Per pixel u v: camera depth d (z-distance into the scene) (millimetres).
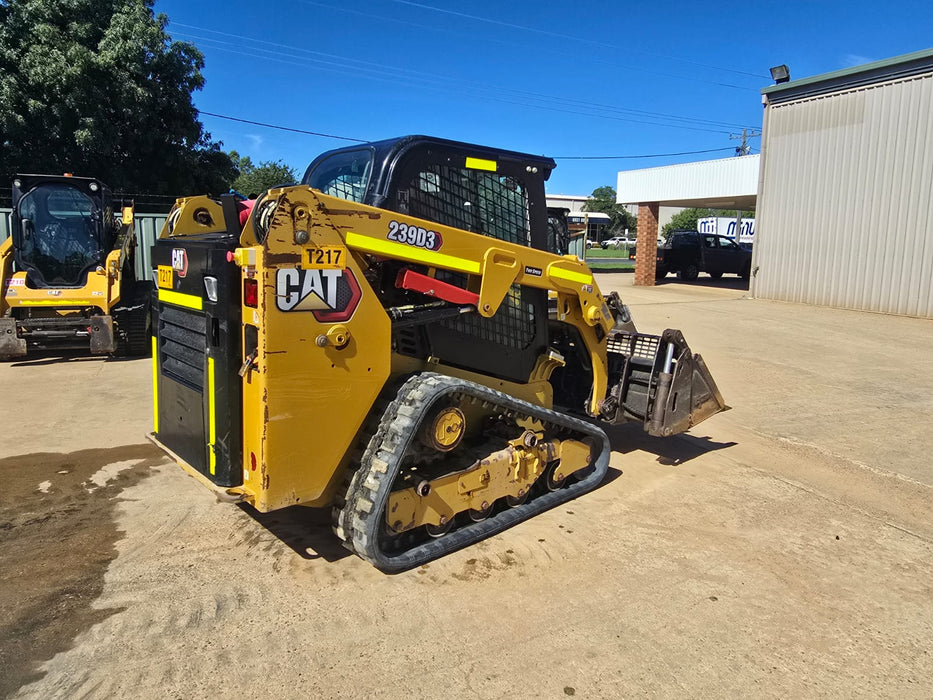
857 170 14844
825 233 15625
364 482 3354
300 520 4184
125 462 5137
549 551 3824
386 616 3141
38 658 2787
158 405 4105
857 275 15000
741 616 3199
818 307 15594
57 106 17406
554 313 4801
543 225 4465
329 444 3305
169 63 18969
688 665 2818
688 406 4969
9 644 2879
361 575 3510
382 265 3607
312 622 3084
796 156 16156
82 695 2566
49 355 9328
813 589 3463
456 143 3908
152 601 3234
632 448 5809
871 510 4500
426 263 3570
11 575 3465
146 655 2820
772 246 16922
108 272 8781
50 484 4699
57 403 6758
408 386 3543
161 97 19062
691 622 3139
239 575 3496
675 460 5473
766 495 4742
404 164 3660
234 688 2627
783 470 5266
